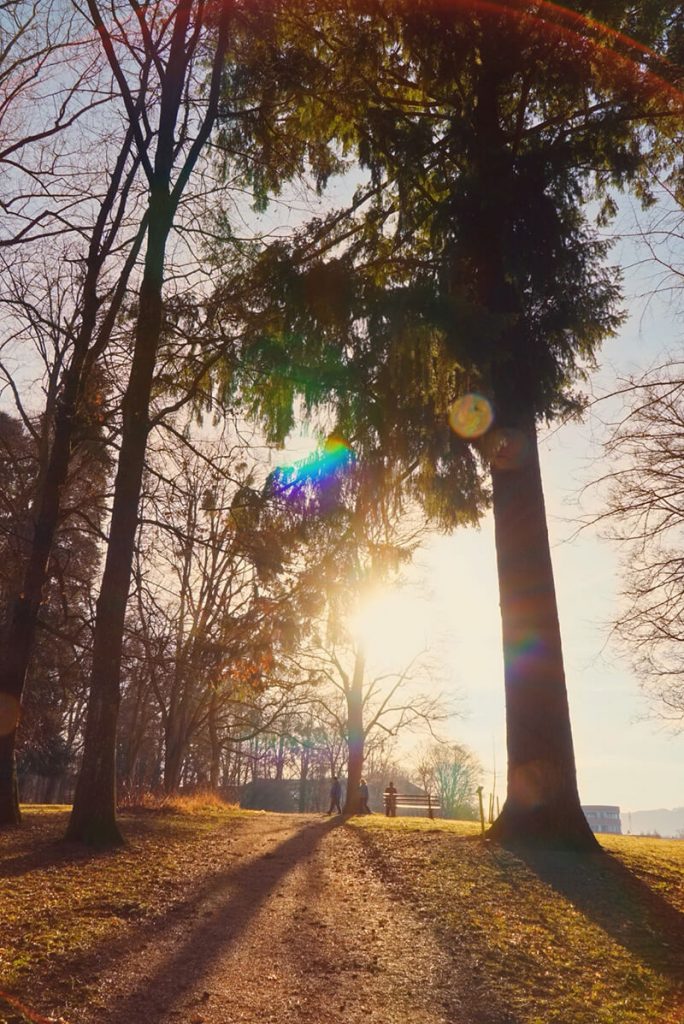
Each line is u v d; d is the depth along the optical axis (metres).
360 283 13.62
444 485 14.69
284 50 15.55
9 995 5.91
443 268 14.32
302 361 13.59
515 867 11.94
